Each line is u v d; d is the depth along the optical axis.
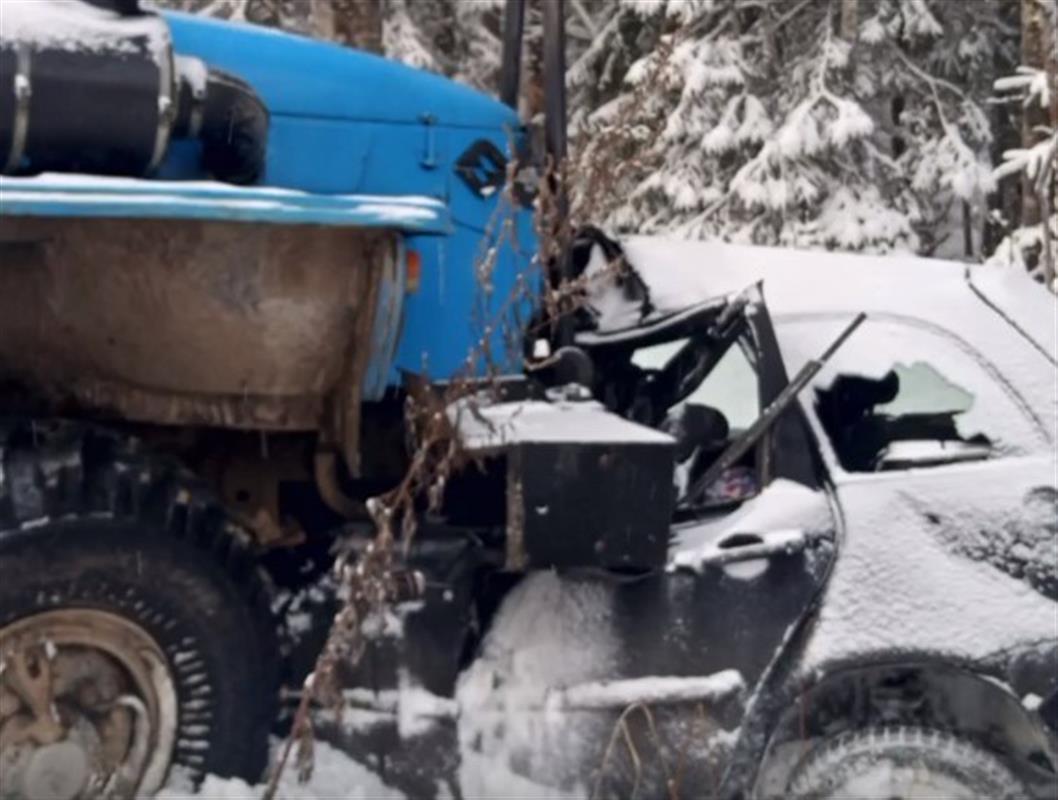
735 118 13.85
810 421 4.75
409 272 4.32
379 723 4.36
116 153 4.12
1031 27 12.48
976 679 4.40
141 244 4.10
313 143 4.87
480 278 4.55
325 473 4.53
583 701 4.42
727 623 4.45
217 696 4.10
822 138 13.43
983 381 4.84
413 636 4.44
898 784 4.41
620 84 15.52
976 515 4.55
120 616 3.96
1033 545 4.52
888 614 4.42
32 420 3.99
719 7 14.30
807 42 14.40
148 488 4.00
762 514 4.54
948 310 5.01
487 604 4.61
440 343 4.94
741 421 5.14
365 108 4.95
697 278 5.23
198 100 4.33
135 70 4.09
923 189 14.69
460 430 4.34
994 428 4.75
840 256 5.31
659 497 4.28
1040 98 11.20
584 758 4.42
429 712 4.39
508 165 4.77
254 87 4.79
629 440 4.26
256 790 4.16
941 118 14.85
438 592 4.48
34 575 3.83
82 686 3.97
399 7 15.36
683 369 5.11
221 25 4.84
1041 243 10.44
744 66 13.97
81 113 4.03
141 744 4.02
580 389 4.79
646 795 4.39
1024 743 4.51
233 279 4.16
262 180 4.65
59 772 3.90
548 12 5.32
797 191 13.34
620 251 5.38
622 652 4.46
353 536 4.62
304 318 4.25
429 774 4.36
